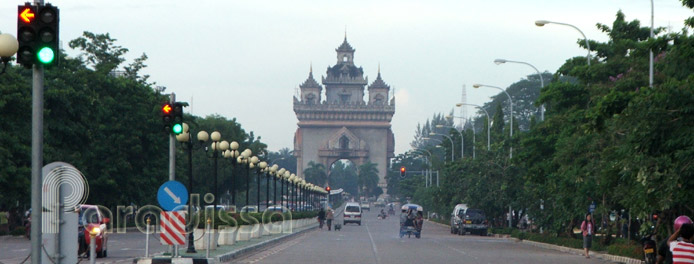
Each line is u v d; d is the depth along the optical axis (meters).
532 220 69.88
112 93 75.75
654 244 28.75
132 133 76.25
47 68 15.98
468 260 40.31
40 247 15.55
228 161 118.56
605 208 45.97
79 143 65.56
